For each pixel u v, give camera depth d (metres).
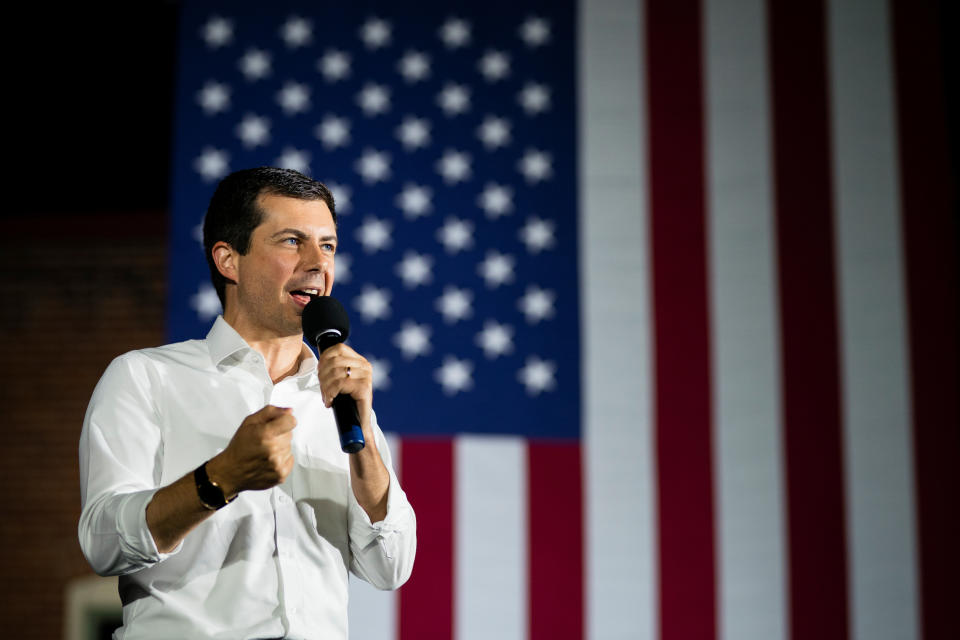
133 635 2.72
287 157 8.19
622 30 8.38
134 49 10.28
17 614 10.71
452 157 8.20
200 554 2.77
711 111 8.22
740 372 7.79
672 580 7.52
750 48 8.30
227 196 3.14
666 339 7.86
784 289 7.89
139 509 2.55
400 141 8.23
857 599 7.46
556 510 7.63
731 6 8.38
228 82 8.31
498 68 8.34
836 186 8.05
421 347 7.89
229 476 2.50
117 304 11.26
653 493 7.64
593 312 7.91
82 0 10.08
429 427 7.77
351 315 7.94
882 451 7.64
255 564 2.80
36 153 10.54
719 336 7.84
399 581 3.10
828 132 8.14
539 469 7.69
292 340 3.18
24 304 11.29
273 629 2.74
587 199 8.10
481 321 7.93
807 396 7.74
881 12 8.30
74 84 10.37
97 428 2.81
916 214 7.99
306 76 8.33
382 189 8.15
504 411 7.78
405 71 8.34
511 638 7.46
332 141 8.23
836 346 7.80
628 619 7.48
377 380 7.84
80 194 10.68
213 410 2.97
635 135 8.20
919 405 7.70
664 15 8.39
